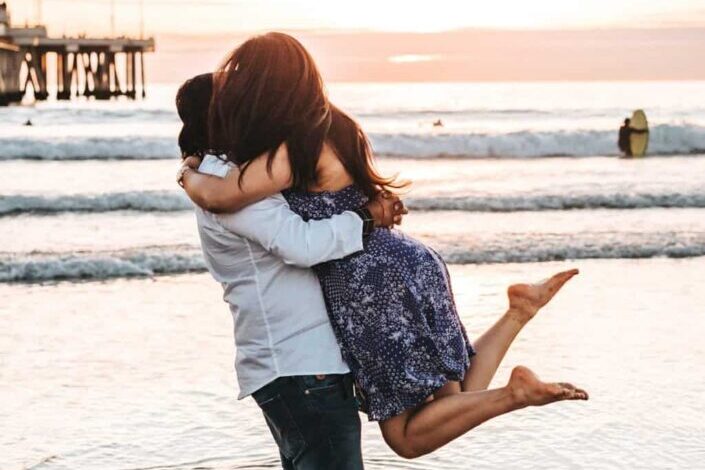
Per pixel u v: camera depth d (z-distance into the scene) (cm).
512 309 324
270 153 290
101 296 859
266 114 290
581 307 802
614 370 623
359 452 305
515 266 1002
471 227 1214
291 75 293
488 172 1891
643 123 2281
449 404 295
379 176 304
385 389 295
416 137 2230
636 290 877
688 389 586
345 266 295
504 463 468
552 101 5884
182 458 479
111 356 662
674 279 934
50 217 1300
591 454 480
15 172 1827
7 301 837
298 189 300
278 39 297
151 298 852
